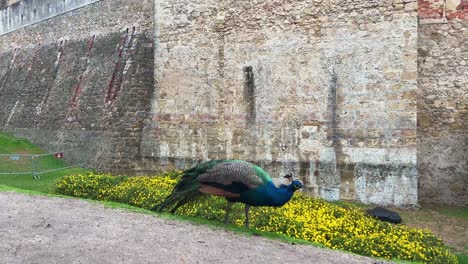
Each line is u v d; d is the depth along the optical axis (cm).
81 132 1711
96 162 1557
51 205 863
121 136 1508
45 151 1886
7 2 2819
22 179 1395
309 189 1180
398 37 1102
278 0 1228
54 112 1947
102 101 1664
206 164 721
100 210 838
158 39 1416
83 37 1964
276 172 1222
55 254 587
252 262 597
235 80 1288
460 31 1166
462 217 1048
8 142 1955
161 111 1414
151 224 746
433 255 757
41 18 2297
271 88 1235
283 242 707
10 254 581
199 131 1341
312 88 1185
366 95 1130
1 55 2641
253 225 801
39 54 2277
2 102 2403
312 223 838
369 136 1124
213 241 671
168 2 1395
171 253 609
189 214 841
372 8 1125
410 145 1091
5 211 796
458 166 1162
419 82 1188
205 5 1335
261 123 1246
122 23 1745
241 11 1281
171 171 1363
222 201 895
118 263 565
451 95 1170
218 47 1315
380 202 1111
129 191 1009
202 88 1339
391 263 670
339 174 1149
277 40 1229
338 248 756
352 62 1145
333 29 1164
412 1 1088
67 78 1959
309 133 1184
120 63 1661
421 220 1014
